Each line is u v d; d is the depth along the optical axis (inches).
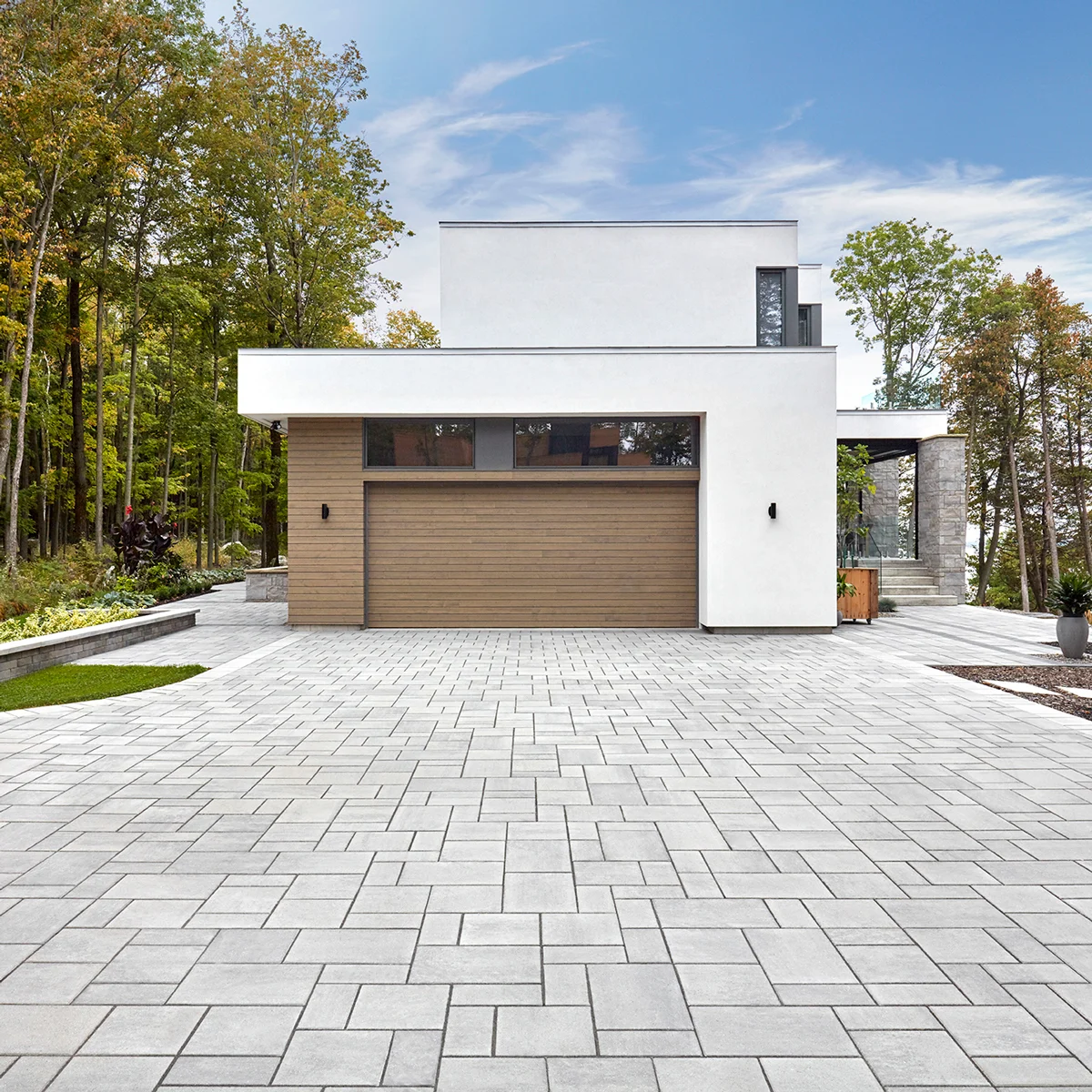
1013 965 106.6
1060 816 165.2
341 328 923.4
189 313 860.0
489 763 203.2
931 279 1179.3
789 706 271.0
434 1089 80.6
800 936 114.2
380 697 284.5
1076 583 380.2
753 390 460.1
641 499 481.4
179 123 782.5
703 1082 82.0
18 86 618.5
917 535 725.3
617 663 358.6
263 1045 88.1
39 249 668.7
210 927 116.5
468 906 123.4
